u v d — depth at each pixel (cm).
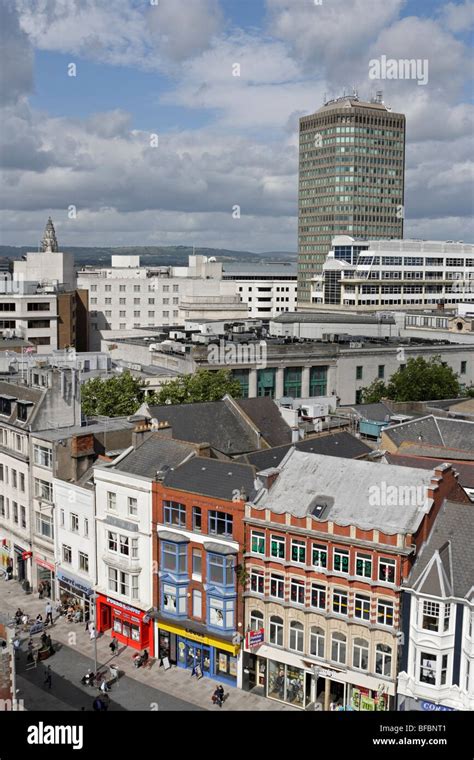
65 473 7281
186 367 12281
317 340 14450
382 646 5297
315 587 5578
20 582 7956
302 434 8412
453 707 5019
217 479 6197
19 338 15162
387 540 5234
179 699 5812
